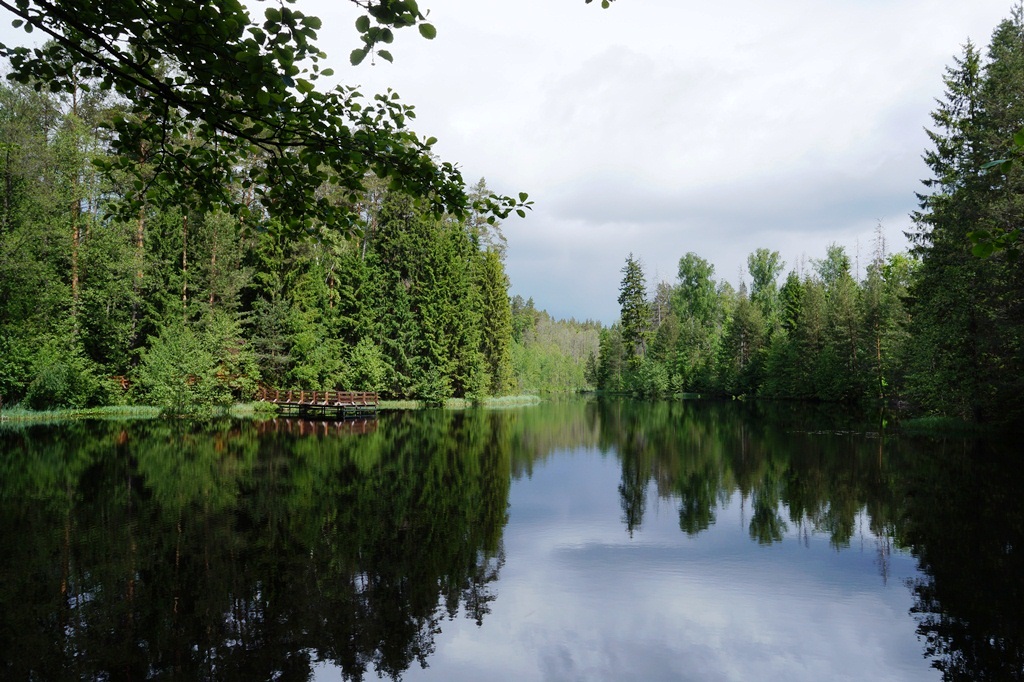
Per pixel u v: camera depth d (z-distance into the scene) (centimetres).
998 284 2048
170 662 543
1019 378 2083
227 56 311
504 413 3872
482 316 5078
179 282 2989
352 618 650
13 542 873
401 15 300
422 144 388
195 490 1230
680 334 7012
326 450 1834
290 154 384
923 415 2872
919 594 733
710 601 714
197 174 403
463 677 528
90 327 2747
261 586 730
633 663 560
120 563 793
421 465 1620
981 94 2414
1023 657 571
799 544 945
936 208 2633
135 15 304
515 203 416
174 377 2739
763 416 3562
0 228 2334
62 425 2300
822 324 4922
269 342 3231
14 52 328
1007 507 1159
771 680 529
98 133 2645
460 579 775
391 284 4156
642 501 1259
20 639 581
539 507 1188
